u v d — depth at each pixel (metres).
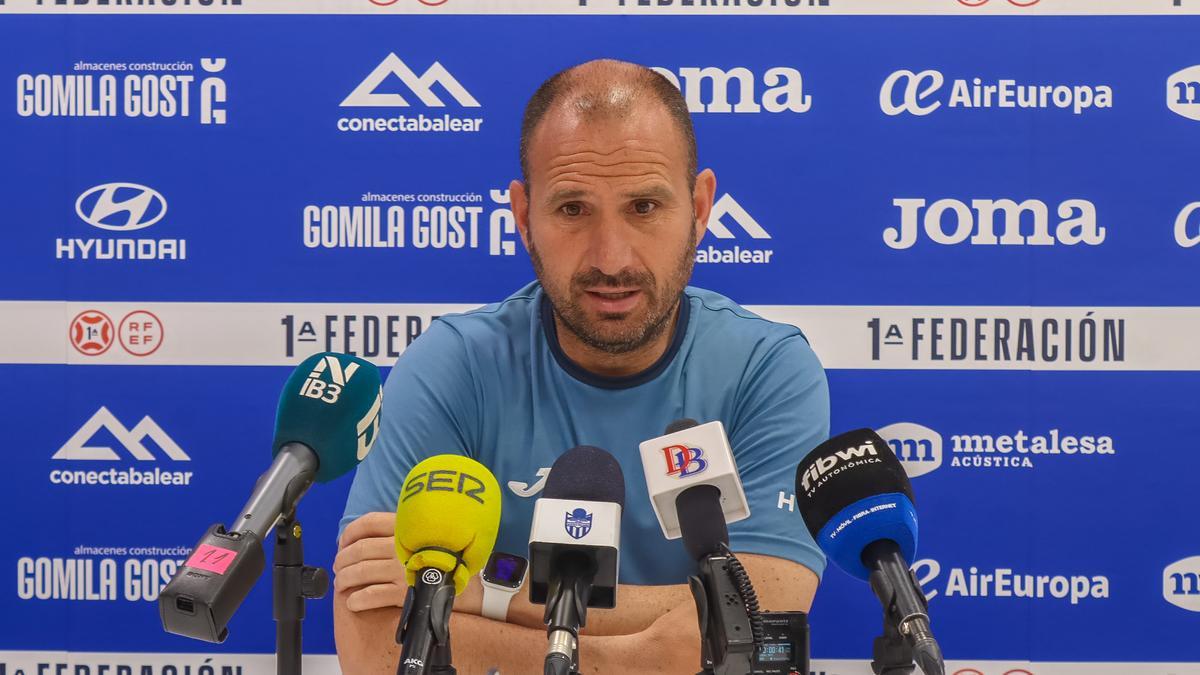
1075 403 3.19
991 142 3.20
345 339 3.23
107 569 3.22
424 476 1.52
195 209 3.22
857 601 3.18
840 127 3.20
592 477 1.52
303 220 3.22
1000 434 3.20
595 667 2.31
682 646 2.29
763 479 2.51
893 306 3.21
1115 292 3.19
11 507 3.21
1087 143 3.19
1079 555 3.19
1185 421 3.19
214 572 1.42
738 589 1.36
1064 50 3.18
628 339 2.41
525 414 2.64
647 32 3.20
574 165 2.32
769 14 3.20
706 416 2.62
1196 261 3.18
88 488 3.22
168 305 3.22
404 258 3.23
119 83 3.21
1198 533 3.18
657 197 2.34
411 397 2.62
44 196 3.22
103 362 3.22
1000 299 3.20
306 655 3.19
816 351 3.21
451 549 1.46
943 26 3.19
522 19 3.21
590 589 1.41
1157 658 3.17
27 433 3.22
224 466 3.23
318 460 1.77
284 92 3.21
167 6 3.21
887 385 3.21
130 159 3.22
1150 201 3.19
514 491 2.62
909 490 1.53
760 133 3.21
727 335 2.69
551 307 2.68
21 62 3.21
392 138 3.22
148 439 3.22
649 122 2.34
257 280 3.22
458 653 2.32
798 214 3.21
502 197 3.22
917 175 3.20
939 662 1.29
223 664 3.21
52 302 3.22
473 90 3.21
